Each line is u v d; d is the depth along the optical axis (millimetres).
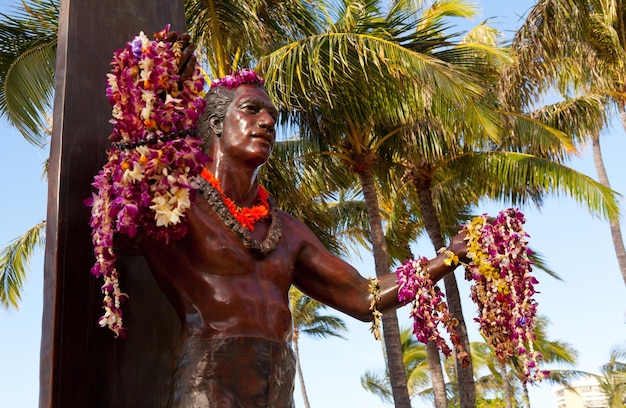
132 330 2818
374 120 11352
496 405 35156
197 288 2625
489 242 2889
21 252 13336
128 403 2744
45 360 2574
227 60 10578
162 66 2461
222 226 2705
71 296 2650
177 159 2432
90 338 2682
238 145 2840
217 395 2490
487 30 16156
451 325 2924
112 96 2482
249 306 2637
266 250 2770
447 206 15898
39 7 10375
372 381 28000
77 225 2732
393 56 9750
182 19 3432
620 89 15617
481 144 11898
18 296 13438
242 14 10414
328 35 9805
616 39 13180
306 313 26281
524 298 2867
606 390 27250
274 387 2590
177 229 2553
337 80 9945
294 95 10117
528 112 15633
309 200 12359
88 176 2818
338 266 3037
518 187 14203
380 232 12984
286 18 10750
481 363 29453
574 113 15055
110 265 2480
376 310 3002
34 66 10344
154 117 2430
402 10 12258
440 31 11250
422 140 12992
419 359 28266
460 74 10203
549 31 12586
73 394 2586
